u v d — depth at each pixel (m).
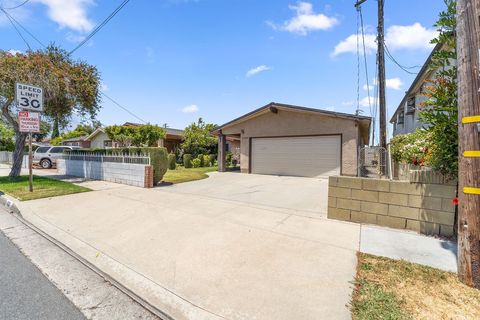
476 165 2.37
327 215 4.77
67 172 12.55
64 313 2.21
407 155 5.92
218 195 7.04
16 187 8.09
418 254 3.12
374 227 4.14
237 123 13.55
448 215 3.63
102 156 10.23
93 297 2.47
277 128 12.41
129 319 2.15
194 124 20.00
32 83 8.70
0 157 23.20
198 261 3.07
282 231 4.04
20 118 7.16
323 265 2.88
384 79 9.65
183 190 7.85
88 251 3.48
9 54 9.08
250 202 6.14
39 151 17.38
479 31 2.35
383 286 2.43
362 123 10.85
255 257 3.13
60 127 11.67
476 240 2.37
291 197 6.76
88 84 10.16
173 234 4.00
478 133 2.35
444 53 3.28
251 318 2.07
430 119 3.34
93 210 5.54
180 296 2.40
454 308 2.10
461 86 2.45
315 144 11.45
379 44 9.66
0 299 2.40
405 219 3.97
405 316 2.01
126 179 9.10
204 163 18.25
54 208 5.76
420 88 12.23
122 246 3.61
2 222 4.99
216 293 2.42
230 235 3.89
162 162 8.98
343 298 2.27
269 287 2.48
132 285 2.62
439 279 2.54
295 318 2.05
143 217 4.93
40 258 3.34
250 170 13.30
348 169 10.60
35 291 2.55
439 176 3.67
